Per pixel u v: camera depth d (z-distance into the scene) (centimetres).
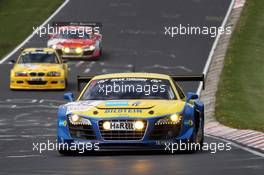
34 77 11212
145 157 4478
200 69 13150
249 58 13350
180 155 4578
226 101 9731
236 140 6028
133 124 4634
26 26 17625
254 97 10300
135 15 18188
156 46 15400
